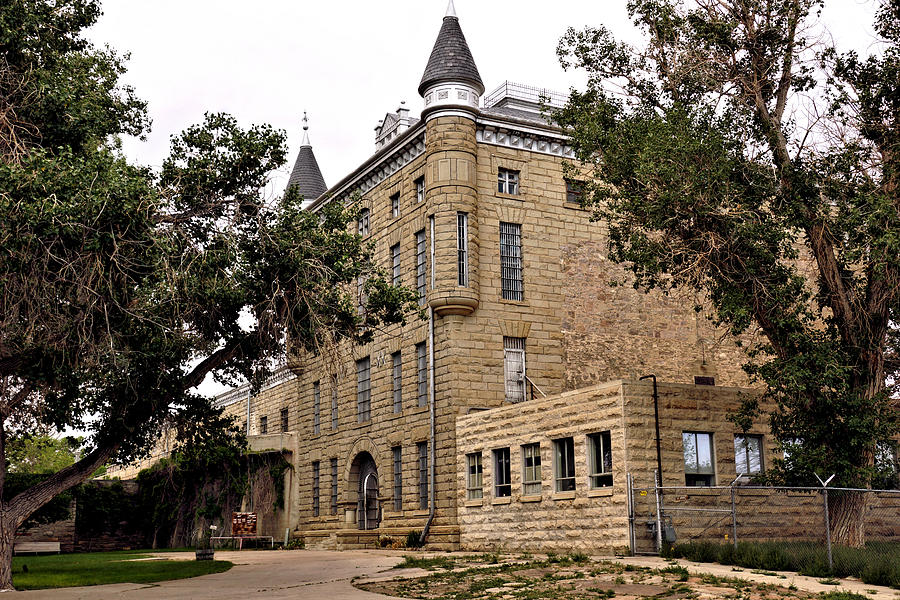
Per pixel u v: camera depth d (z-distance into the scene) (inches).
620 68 971.3
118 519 1771.7
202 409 903.1
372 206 1432.1
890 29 894.4
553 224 1294.3
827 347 837.2
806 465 842.2
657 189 847.7
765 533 906.1
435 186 1227.9
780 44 915.4
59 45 867.4
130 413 817.5
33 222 620.4
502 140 1283.2
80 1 879.1
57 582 765.9
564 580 661.3
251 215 808.3
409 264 1298.0
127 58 948.6
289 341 826.8
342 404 1462.8
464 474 1128.8
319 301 808.3
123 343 736.3
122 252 673.0
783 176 890.1
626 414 892.0
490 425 1090.7
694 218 849.5
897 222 817.5
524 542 1010.1
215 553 1295.5
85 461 791.1
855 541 816.9
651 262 882.8
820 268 898.7
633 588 601.3
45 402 776.9
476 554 956.0
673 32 927.7
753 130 919.7
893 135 875.4
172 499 1747.0
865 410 835.4
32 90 764.0
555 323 1257.4
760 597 548.4
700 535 882.1
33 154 693.3
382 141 1529.3
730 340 1364.4
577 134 949.8
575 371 1254.3
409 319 1289.4
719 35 909.8
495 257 1238.9
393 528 1267.2
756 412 1000.2
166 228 738.8
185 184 783.7
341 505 1432.1
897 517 955.3
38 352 722.8
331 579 747.4
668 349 1325.0
